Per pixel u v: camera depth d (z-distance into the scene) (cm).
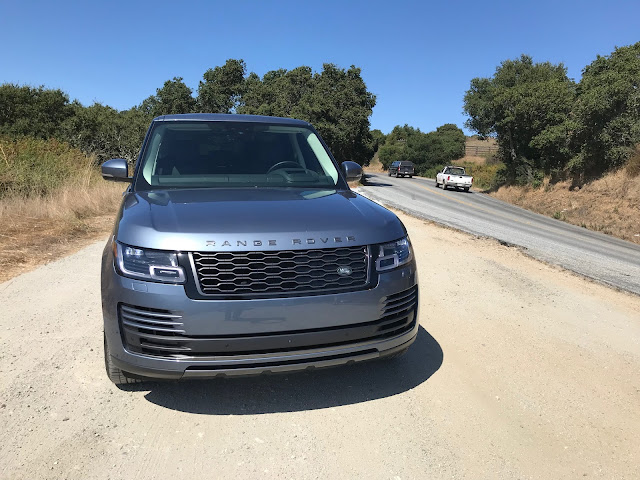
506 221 1833
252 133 426
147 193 342
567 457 262
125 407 296
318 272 268
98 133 2711
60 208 1005
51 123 2959
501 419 298
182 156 389
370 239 284
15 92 2995
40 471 235
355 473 242
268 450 258
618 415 308
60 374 336
